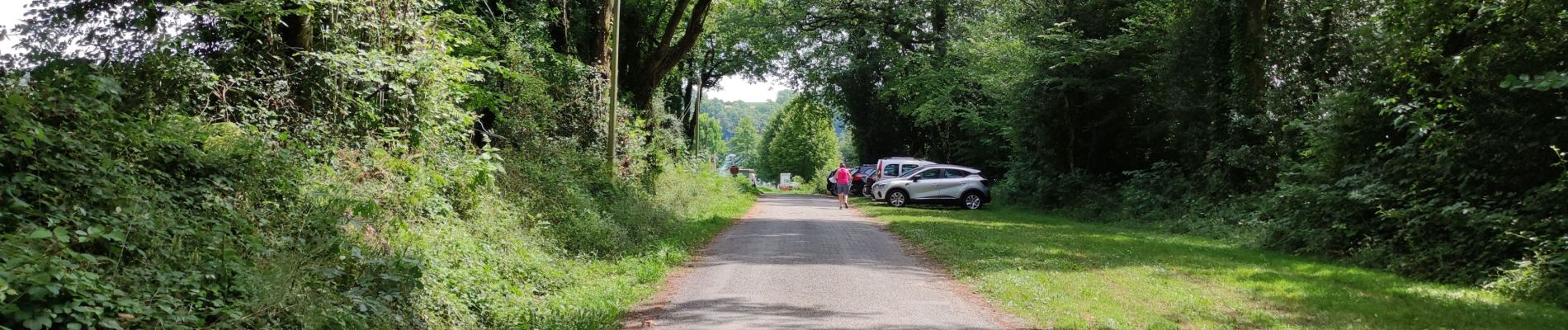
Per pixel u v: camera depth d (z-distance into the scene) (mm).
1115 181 29516
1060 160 30438
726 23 42500
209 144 7242
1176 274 11016
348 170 9086
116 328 4309
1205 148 23188
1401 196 12820
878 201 32938
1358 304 8633
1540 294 9141
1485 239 11070
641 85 25672
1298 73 21594
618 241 12852
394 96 10859
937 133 48188
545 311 7715
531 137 17578
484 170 10750
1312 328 7242
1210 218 19984
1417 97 13852
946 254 12836
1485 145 12148
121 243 5102
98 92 6418
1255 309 8188
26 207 4953
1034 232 18422
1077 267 11445
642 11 26766
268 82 9453
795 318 7461
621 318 7555
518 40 19219
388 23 11195
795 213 25797
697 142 48031
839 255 12930
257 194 7023
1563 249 9648
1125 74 26734
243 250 6027
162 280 4891
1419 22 14234
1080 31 27406
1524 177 11844
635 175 20438
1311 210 14727
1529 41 12367
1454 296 9469
